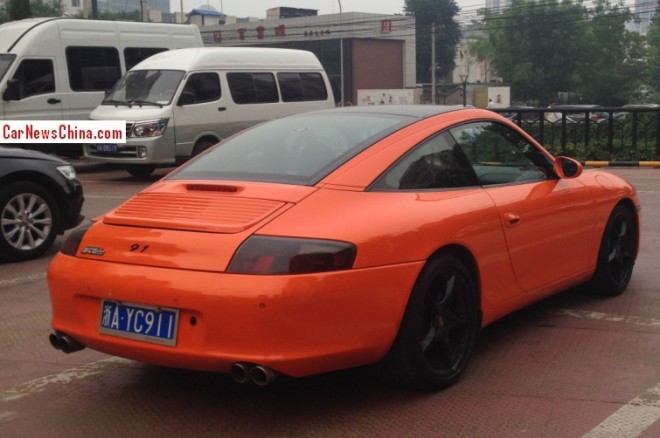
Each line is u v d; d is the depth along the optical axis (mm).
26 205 8008
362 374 4539
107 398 4320
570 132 19234
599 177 5934
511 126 5203
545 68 64438
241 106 15883
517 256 4789
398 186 4199
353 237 3752
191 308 3615
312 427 3873
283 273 3553
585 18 64188
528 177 5168
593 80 63812
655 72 74500
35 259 8102
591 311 5742
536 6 63969
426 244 4047
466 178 4621
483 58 70562
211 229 3773
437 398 4180
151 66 15641
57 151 15891
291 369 3574
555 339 5129
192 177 4453
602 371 4547
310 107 17141
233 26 73250
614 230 6023
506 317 5633
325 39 70000
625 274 6211
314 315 3590
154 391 4402
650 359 4738
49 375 4691
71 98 16219
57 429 3945
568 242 5340
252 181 4180
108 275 3857
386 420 3924
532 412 3980
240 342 3547
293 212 3812
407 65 72062
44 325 5730
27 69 15586
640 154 18547
